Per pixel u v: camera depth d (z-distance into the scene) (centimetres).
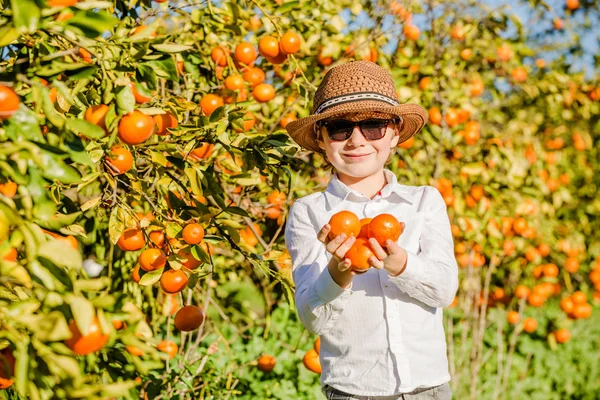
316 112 237
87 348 142
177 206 241
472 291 536
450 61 480
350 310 209
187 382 335
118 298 149
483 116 551
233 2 336
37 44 184
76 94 190
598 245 660
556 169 591
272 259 254
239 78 321
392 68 448
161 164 222
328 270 192
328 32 406
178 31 334
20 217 140
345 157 225
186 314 254
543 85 549
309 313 202
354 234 182
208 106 279
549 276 547
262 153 241
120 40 181
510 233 483
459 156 470
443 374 212
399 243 217
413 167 446
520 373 548
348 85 228
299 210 233
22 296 167
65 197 254
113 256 343
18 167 148
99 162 220
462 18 500
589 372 583
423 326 210
